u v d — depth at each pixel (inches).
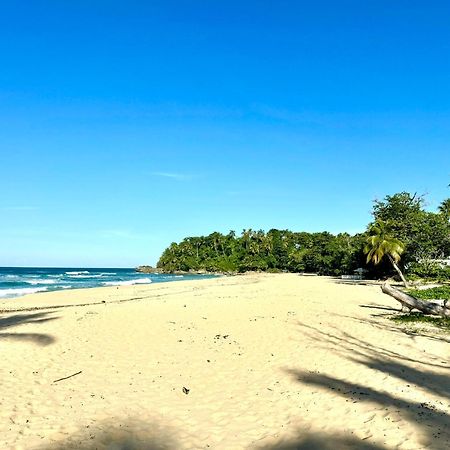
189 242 6422.2
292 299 1095.0
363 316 792.9
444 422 276.1
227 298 1131.3
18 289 2011.6
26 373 414.3
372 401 322.0
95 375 415.8
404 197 2129.7
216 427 297.9
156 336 587.8
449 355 478.3
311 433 275.7
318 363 441.7
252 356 482.0
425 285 1919.3
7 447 262.7
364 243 2475.4
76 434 285.3
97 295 1466.5
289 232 5762.8
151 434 287.4
